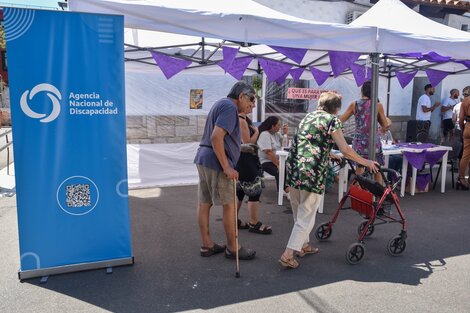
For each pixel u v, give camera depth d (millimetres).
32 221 3406
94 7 3359
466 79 10133
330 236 4719
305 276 3656
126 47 5754
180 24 3590
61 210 3475
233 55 4898
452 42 4734
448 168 9117
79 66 3320
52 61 3242
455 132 8078
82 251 3611
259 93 7996
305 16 8586
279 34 3939
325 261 4004
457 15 10180
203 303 3158
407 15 5754
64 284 3410
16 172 3293
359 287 3455
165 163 7332
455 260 4070
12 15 3090
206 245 4055
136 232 4781
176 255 4090
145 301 3172
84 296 3230
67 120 3355
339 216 5574
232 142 3717
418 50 4625
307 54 6180
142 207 5891
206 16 3643
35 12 3141
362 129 5570
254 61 7789
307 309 3088
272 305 3141
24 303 3107
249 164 4426
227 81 7621
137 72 6973
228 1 4547
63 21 3227
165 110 7238
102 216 3617
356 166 5617
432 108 9078
